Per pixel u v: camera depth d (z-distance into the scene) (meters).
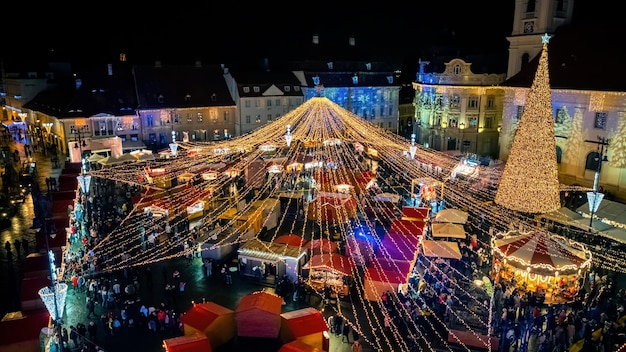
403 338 26.16
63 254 32.34
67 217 38.75
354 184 47.47
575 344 24.52
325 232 40.69
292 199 46.00
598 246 34.81
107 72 75.69
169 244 37.91
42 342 24.03
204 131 79.19
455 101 67.38
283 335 25.47
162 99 75.81
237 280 33.19
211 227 39.44
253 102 80.81
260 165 55.00
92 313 28.78
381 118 92.06
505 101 57.00
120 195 49.47
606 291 28.69
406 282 29.42
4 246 37.78
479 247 36.50
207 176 51.03
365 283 29.92
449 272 33.00
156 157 59.84
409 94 100.12
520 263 28.59
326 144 67.56
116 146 63.41
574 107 49.09
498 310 27.67
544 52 30.25
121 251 35.91
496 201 33.75
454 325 26.89
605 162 46.72
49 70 86.62
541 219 40.03
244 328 25.69
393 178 55.19
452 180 52.16
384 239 34.47
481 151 67.56
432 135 71.50
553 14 56.22
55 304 21.09
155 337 26.69
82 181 31.70
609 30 50.78
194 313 25.80
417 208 39.66
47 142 76.88
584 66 49.84
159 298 30.64
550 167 31.20
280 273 32.41
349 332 27.03
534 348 24.97
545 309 27.94
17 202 47.97
